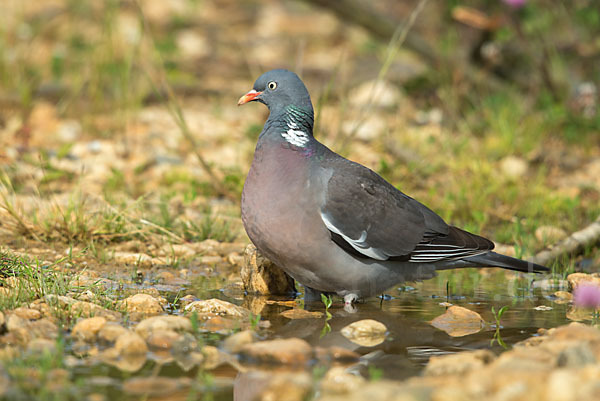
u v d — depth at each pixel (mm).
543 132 16891
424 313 8656
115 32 18641
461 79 18281
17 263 9133
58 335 7336
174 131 16938
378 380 6227
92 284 8898
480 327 8117
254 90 9000
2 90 18031
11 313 7645
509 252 11164
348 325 7918
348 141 13984
